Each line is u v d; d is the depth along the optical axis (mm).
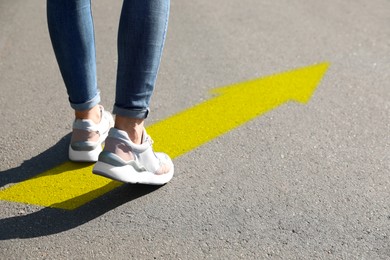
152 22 2852
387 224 3057
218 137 3779
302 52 4934
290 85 4422
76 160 3473
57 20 3082
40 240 2914
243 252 2842
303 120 3969
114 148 2949
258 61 4785
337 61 4785
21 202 3188
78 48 3150
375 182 3373
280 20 5508
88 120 3393
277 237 2939
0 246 2871
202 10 5723
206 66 4688
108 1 6000
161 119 3984
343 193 3273
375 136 3812
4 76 4574
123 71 2910
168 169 3256
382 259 2830
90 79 3277
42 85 4445
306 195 3248
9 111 4086
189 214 3090
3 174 3422
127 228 2992
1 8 5840
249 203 3176
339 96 4273
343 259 2820
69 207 3145
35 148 3670
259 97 4258
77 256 2816
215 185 3316
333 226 3027
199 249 2857
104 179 3369
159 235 2945
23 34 5289
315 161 3539
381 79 4520
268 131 3842
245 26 5387
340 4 5875
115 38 5180
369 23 5469
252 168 3469
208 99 4230
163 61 4746
